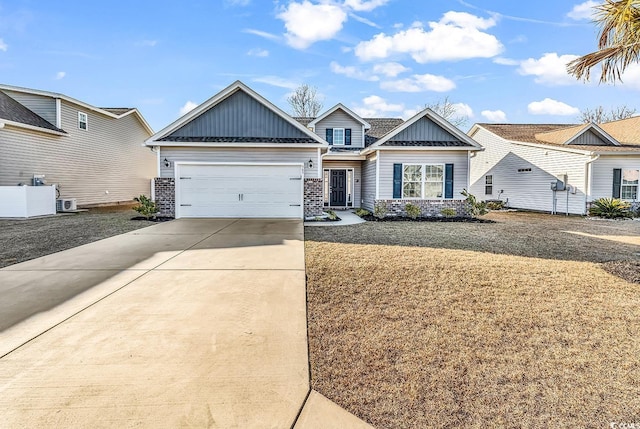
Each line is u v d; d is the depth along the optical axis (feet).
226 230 32.27
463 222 42.96
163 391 8.20
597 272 18.17
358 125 60.75
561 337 11.09
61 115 56.29
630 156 52.26
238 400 7.95
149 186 86.38
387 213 48.37
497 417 7.52
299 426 7.16
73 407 7.61
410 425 7.27
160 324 11.82
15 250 23.22
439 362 9.68
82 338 10.77
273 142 42.09
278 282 16.37
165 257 21.29
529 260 20.84
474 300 14.26
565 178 54.44
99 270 18.33
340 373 9.13
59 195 54.70
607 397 8.13
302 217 42.93
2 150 46.34
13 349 10.05
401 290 15.42
